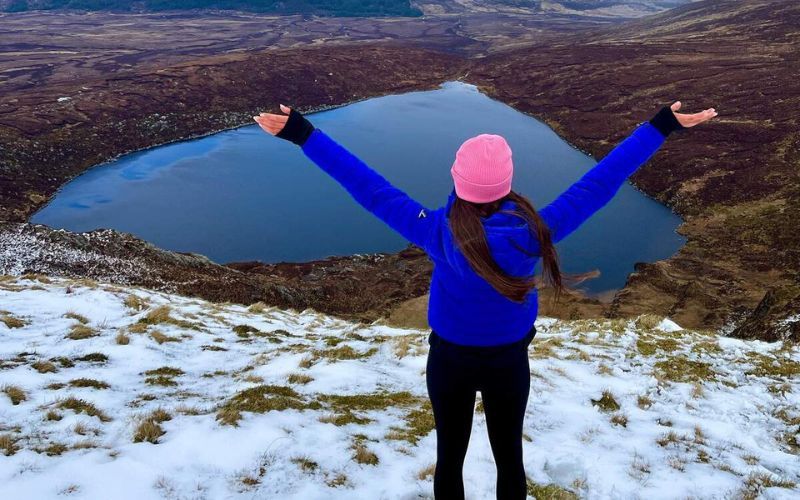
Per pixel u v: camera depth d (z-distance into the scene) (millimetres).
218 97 129875
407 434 6371
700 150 90938
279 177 90750
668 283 54156
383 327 14141
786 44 144625
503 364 2873
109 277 42969
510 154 2590
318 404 7109
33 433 5605
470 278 2600
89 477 4535
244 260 66125
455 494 3311
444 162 95000
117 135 105938
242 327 13070
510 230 2479
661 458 6348
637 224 73438
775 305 31312
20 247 44406
